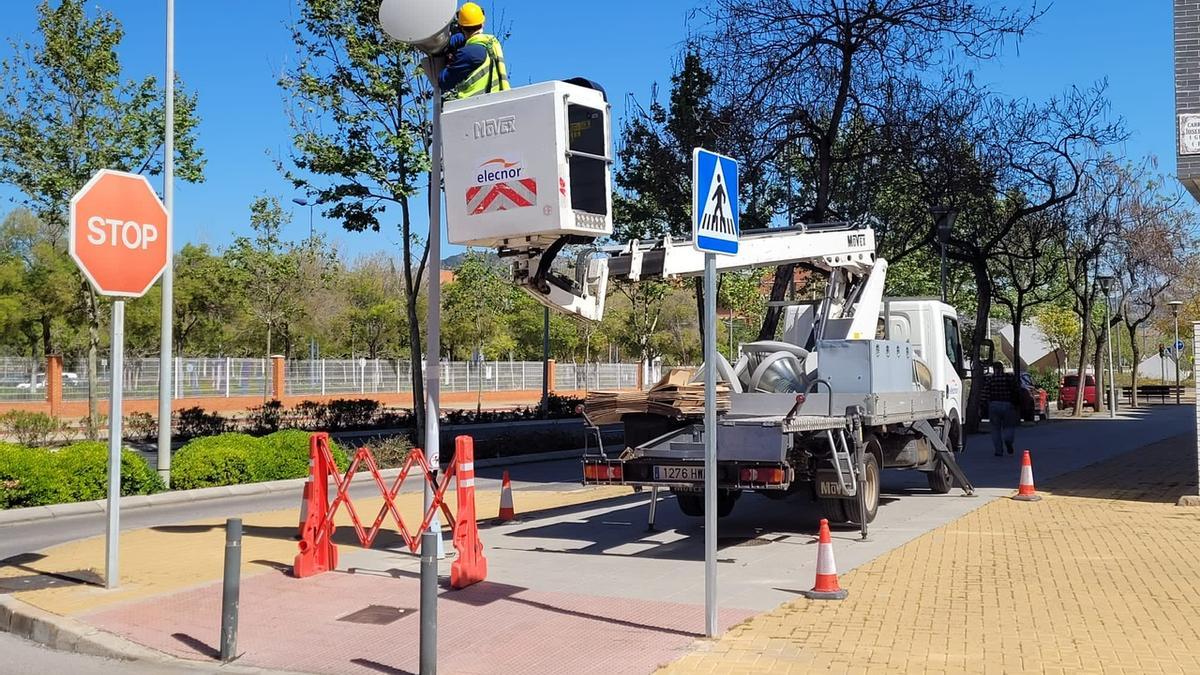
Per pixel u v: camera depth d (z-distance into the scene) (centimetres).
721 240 738
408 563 1025
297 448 1875
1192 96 1412
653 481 1083
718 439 1061
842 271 1449
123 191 921
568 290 1038
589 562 1032
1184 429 3192
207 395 4178
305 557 965
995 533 1174
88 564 1038
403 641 748
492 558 1058
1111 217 3666
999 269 3709
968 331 3519
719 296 5566
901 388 1351
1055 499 1477
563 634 748
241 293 4897
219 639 759
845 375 1230
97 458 1573
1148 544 1084
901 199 2734
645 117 2656
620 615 801
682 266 1116
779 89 2294
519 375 5788
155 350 5025
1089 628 735
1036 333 6106
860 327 1435
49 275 4541
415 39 999
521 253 1002
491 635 749
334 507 994
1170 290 4838
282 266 4847
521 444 2542
